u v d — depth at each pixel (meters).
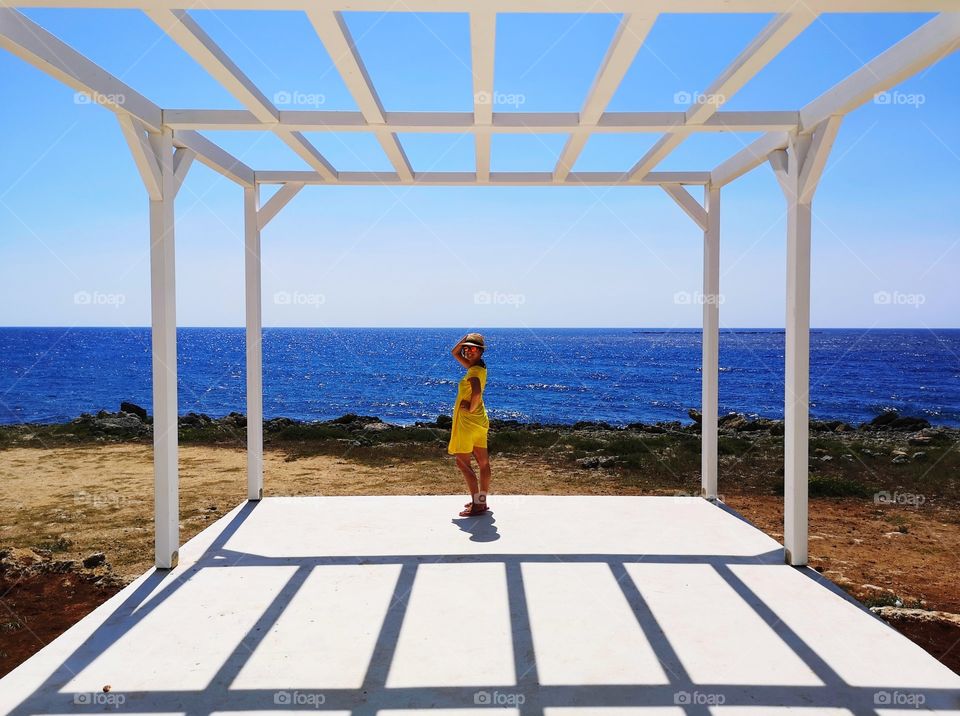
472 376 5.59
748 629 3.39
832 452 11.48
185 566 4.38
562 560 4.49
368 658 3.06
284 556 4.59
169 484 4.34
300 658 3.07
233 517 5.63
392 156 5.09
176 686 2.80
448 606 3.70
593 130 4.31
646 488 8.16
